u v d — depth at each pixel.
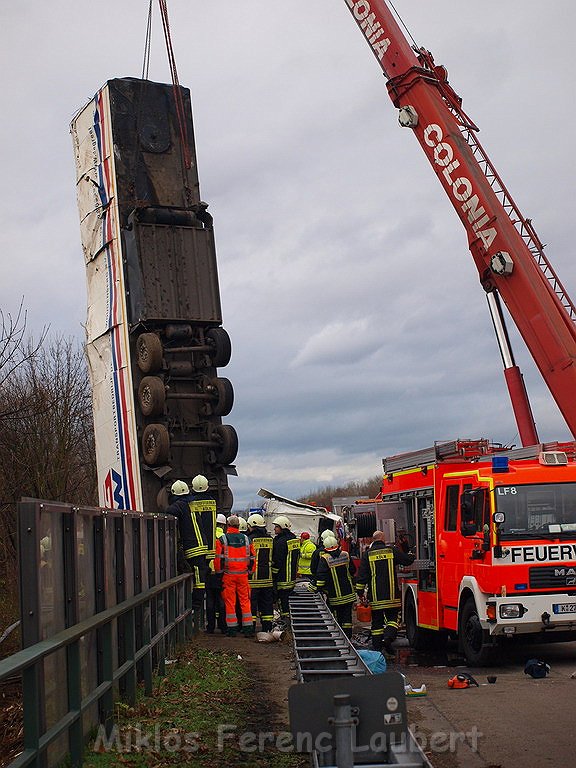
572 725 8.79
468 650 13.38
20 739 7.68
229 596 16.30
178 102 20.05
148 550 11.03
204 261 19.23
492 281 15.95
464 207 16.11
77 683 6.70
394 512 16.67
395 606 14.48
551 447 14.30
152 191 19.62
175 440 19.02
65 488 21.58
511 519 12.75
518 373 17.30
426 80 16.75
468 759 7.61
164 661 11.13
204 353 19.22
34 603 5.93
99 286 20.25
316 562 15.12
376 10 17.25
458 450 14.84
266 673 12.22
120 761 6.96
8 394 17.84
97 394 20.47
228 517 17.27
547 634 12.88
